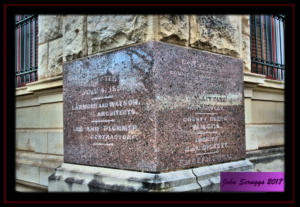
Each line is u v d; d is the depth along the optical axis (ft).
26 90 18.51
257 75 16.79
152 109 10.09
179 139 10.73
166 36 10.94
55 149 16.53
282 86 19.65
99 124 12.17
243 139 13.84
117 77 11.53
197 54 11.96
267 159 17.19
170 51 10.84
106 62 12.11
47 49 17.48
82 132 13.03
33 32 20.54
